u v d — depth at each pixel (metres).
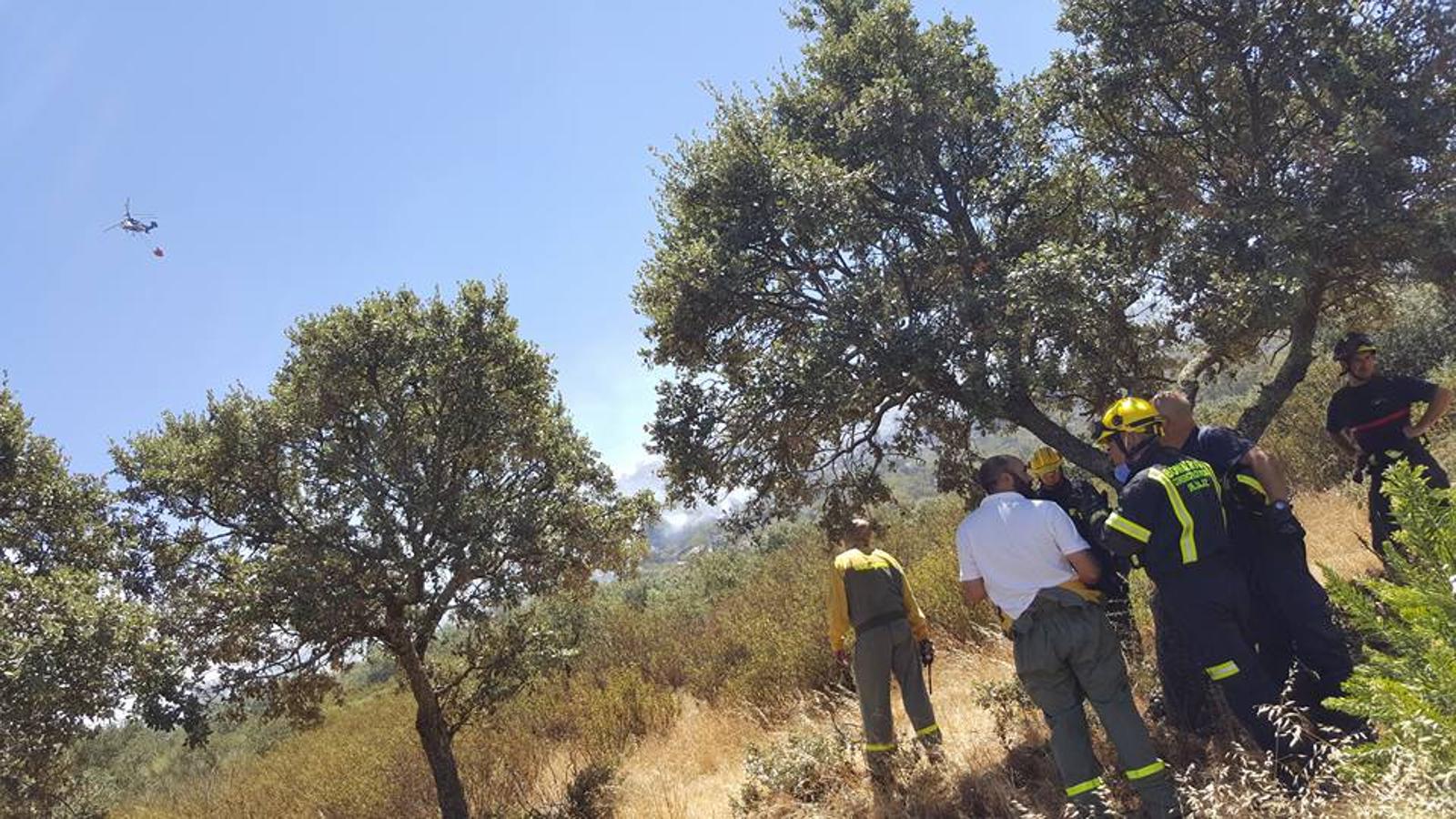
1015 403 5.66
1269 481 4.23
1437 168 4.96
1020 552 4.13
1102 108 5.84
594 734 11.24
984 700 6.17
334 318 8.72
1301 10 5.13
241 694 8.12
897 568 6.13
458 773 9.98
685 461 5.70
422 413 8.94
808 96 6.20
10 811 6.84
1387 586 2.61
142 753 24.30
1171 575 3.97
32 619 6.55
